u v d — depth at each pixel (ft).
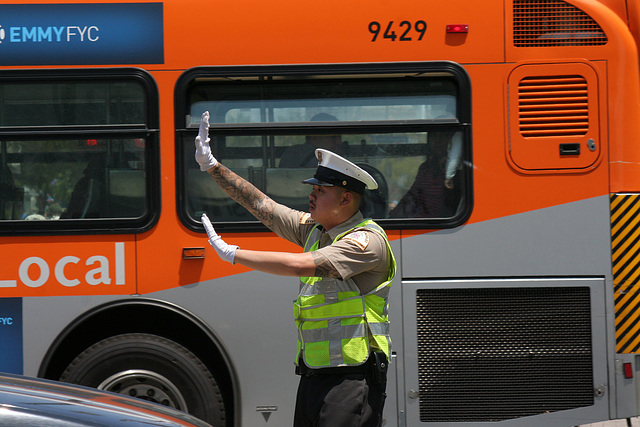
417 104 40.96
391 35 40.75
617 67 40.50
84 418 23.27
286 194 40.88
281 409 40.86
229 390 42.68
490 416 40.88
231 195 31.94
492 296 40.75
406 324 40.70
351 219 29.14
